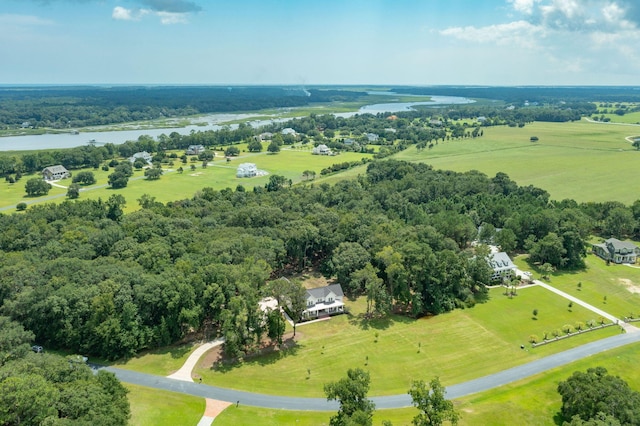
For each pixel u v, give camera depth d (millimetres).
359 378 63500
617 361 84250
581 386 66375
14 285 91375
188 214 152500
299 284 94188
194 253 113000
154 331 89312
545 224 138500
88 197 199250
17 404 53938
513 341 92688
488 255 121562
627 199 187125
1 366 68562
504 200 164875
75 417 57500
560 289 116125
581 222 137625
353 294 116562
